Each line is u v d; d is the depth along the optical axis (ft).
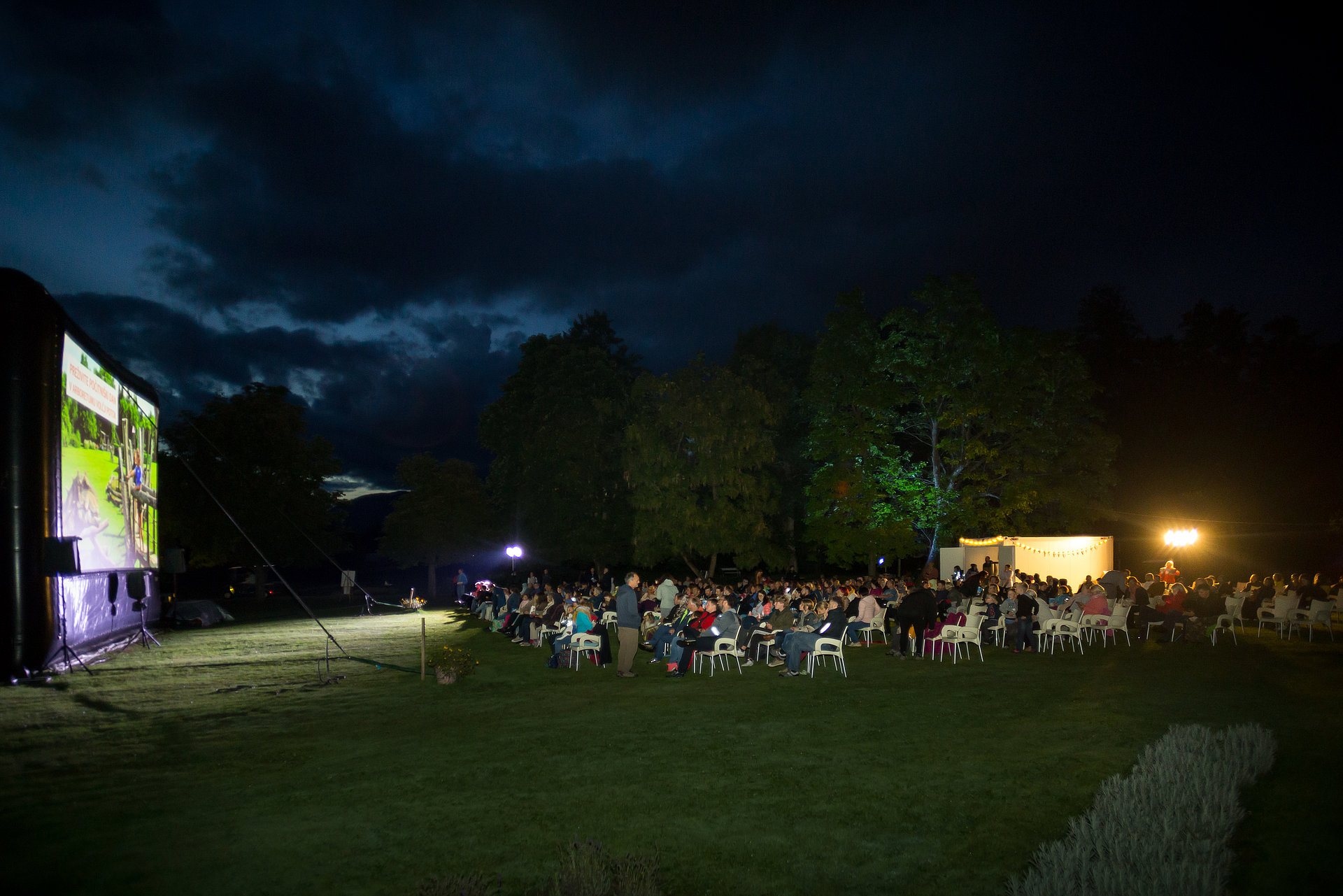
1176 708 32.12
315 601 150.82
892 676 41.55
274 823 19.51
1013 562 86.17
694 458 112.57
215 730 30.09
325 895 15.62
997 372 99.35
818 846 17.90
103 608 54.80
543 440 126.11
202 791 22.15
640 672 44.93
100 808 20.74
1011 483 100.22
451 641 66.08
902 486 100.83
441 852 17.69
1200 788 20.02
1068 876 14.98
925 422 108.27
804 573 146.20
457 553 192.65
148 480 69.56
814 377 105.40
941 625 50.78
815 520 105.09
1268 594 65.26
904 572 137.59
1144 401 137.69
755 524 109.60
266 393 137.80
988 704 33.32
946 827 18.98
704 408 107.65
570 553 123.75
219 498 130.82
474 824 19.38
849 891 15.74
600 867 15.78
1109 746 26.07
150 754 26.37
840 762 24.45
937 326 101.60
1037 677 40.65
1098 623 54.19
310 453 143.74
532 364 144.36
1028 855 17.38
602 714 32.30
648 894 14.79
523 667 48.08
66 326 47.62
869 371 102.68
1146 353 145.59
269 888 15.97
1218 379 138.72
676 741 27.45
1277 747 25.57
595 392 127.34
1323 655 48.06
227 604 135.13
